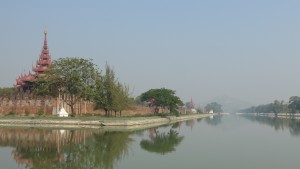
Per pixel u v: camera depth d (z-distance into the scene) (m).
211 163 35.75
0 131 72.12
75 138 58.72
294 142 58.44
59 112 106.75
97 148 46.75
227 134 76.31
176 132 81.50
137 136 66.69
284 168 33.41
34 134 65.25
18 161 35.78
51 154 40.62
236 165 34.81
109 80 108.50
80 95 100.38
